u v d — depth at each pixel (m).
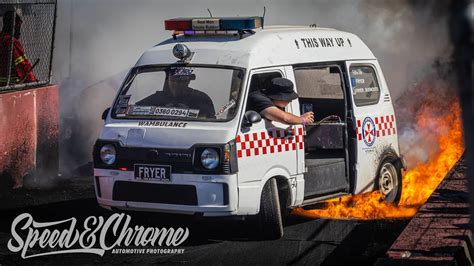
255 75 7.30
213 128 6.86
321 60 7.90
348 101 8.09
